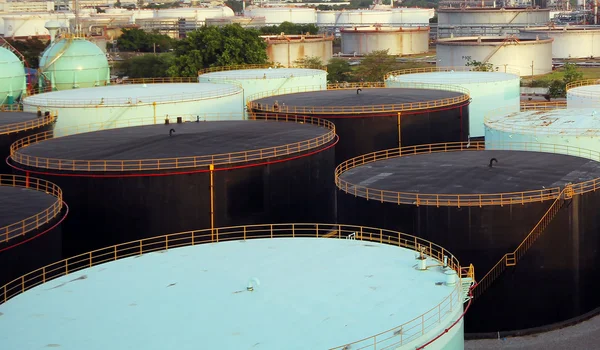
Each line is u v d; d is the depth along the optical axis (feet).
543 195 182.09
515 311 184.14
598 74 578.66
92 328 118.93
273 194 213.66
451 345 123.03
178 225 203.72
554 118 248.32
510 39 602.44
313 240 150.51
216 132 235.20
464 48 600.80
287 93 330.34
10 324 121.19
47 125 266.16
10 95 370.73
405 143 271.28
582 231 188.24
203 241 205.05
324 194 228.63
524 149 233.55
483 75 353.51
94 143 224.53
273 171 212.64
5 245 162.71
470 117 330.95
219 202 205.87
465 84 328.90
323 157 227.20
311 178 222.48
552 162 204.95
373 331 116.26
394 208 183.62
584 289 191.01
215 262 140.46
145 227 202.80
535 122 244.63
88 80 396.16
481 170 198.49
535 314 185.47
